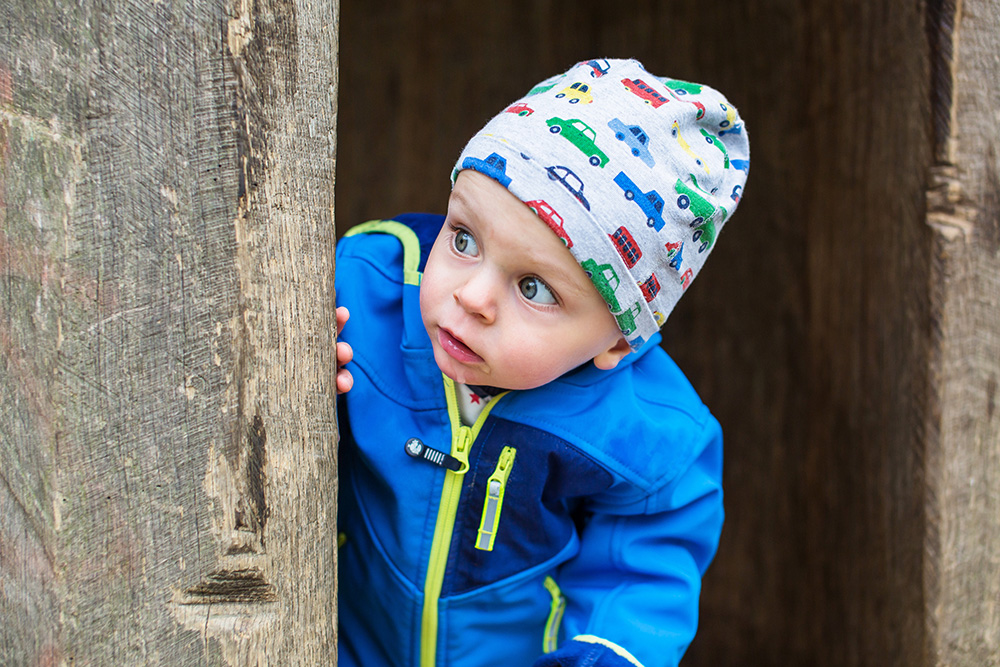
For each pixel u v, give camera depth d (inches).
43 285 27.2
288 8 29.3
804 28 60.4
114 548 28.0
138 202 27.7
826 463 59.8
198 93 28.1
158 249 28.1
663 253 34.9
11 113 27.1
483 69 95.7
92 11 26.9
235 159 28.7
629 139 34.0
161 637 28.7
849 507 56.9
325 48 30.4
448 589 41.0
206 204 28.5
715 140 38.0
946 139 46.2
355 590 44.0
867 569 54.8
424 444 39.7
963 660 48.8
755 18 66.9
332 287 31.3
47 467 27.3
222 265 28.9
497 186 32.7
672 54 78.1
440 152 98.4
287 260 29.9
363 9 97.0
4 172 27.2
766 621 69.1
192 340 28.7
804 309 62.4
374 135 99.3
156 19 27.5
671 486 41.8
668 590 41.6
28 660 27.4
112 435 27.8
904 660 50.3
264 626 30.1
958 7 45.3
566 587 44.1
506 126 34.1
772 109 65.7
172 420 28.5
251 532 29.8
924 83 47.1
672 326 79.0
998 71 46.4
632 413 41.1
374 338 40.9
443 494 40.3
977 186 46.7
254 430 29.6
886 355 51.8
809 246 61.4
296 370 30.4
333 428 31.6
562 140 33.1
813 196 60.5
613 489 41.4
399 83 98.5
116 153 27.4
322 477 31.3
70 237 27.2
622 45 84.2
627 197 33.4
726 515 73.9
